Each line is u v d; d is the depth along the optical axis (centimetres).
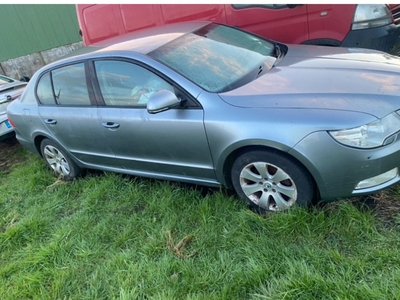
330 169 229
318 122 225
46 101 381
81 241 293
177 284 228
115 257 263
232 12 500
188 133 273
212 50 319
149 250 263
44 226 328
